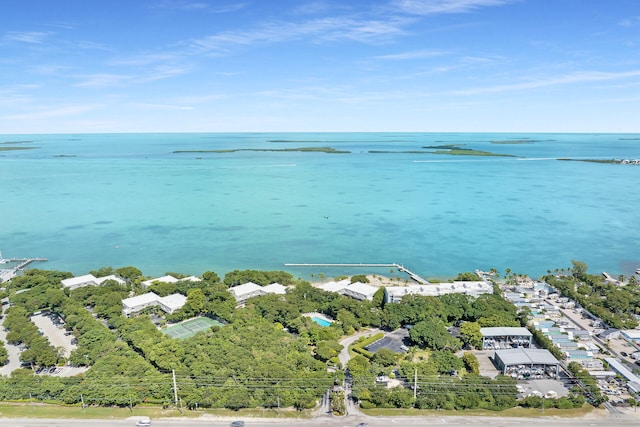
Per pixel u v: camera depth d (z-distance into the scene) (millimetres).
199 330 137875
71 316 136875
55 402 101375
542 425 93625
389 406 100438
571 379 111875
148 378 104062
